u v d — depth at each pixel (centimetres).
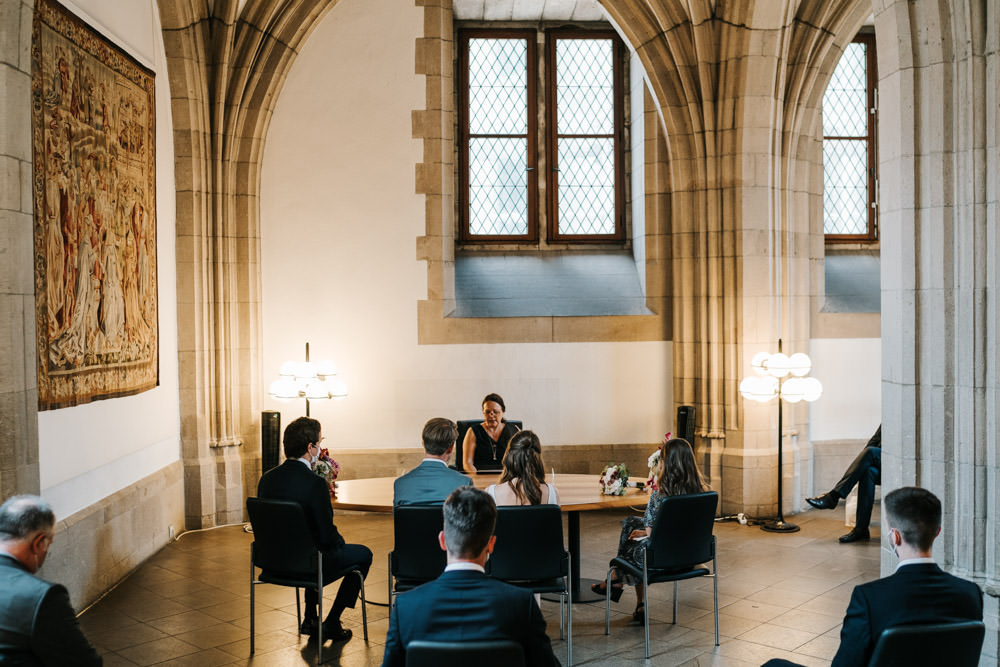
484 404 686
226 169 799
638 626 519
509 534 438
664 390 895
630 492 559
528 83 959
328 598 580
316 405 866
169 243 741
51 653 244
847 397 901
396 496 461
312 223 862
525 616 245
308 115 859
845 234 981
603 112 967
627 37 823
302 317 863
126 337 628
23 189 417
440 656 235
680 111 825
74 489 543
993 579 416
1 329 399
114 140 605
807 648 480
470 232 955
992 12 411
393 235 873
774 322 814
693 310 847
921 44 438
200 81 762
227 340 804
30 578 248
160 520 702
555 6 914
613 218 970
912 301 445
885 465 471
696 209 833
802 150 864
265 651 479
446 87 879
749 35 769
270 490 469
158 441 709
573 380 889
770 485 807
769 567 649
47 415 504
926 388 445
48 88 498
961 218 430
